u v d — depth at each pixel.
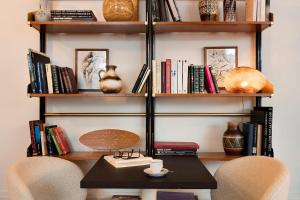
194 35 2.36
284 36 2.38
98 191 2.37
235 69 2.13
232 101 2.36
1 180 2.36
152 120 2.21
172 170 1.58
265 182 1.48
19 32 2.38
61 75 2.13
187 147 2.12
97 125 2.37
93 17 2.12
